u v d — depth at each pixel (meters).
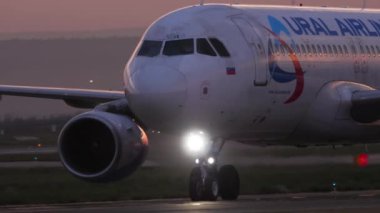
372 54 123.69
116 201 109.19
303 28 116.69
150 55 105.25
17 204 107.38
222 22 108.75
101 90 120.12
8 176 140.50
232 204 95.81
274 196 112.81
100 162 104.31
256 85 108.75
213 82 104.44
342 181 130.25
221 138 108.88
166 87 101.19
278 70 111.06
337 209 85.44
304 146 122.94
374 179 132.38
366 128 118.12
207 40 105.94
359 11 128.25
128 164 102.31
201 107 103.31
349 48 120.94
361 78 121.75
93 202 107.94
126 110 109.19
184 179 131.50
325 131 116.50
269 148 149.88
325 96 116.00
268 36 111.56
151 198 114.31
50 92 119.25
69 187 124.75
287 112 112.50
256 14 113.31
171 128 103.31
